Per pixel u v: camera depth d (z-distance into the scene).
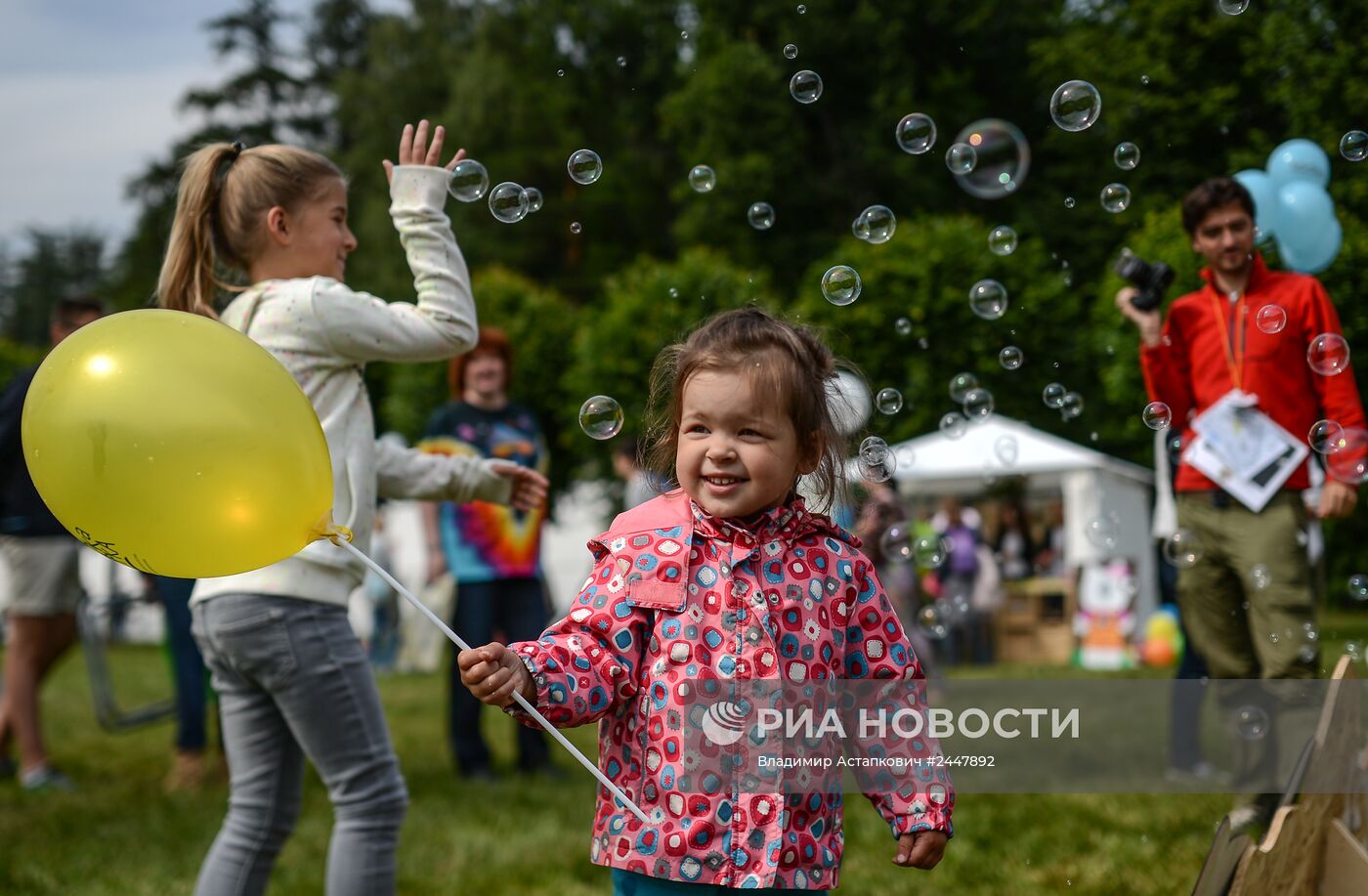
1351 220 4.91
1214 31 10.26
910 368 10.66
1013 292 10.69
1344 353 2.68
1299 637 2.69
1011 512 9.67
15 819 3.48
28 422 1.53
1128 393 7.24
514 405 4.02
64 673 8.31
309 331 1.94
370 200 22.17
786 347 1.55
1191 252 4.54
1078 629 8.40
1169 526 3.51
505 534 3.90
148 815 3.51
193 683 4.02
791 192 17.83
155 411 1.49
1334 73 8.88
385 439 2.30
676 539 1.53
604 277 20.86
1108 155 12.15
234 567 1.58
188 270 2.03
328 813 3.49
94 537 1.53
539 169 21.92
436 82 23.97
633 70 22.42
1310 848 1.83
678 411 1.57
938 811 1.51
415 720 5.55
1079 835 2.89
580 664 1.46
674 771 1.45
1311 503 3.23
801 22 17.75
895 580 6.35
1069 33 13.54
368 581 9.38
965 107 16.61
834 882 1.49
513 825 3.30
